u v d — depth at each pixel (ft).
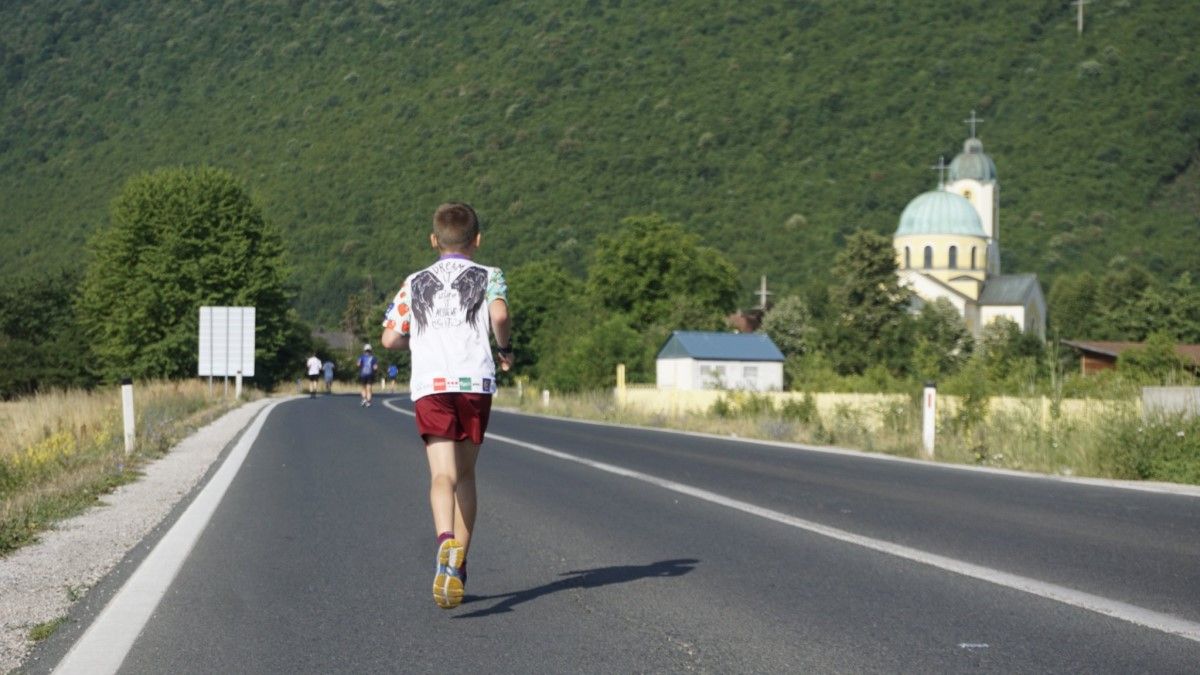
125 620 19.95
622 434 81.10
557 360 179.93
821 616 20.21
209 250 213.87
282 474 46.83
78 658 17.42
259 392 197.47
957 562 25.68
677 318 269.64
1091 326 311.27
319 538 29.48
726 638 18.62
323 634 19.04
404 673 16.65
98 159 622.54
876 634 18.84
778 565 25.38
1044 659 17.22
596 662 17.19
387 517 33.53
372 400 174.70
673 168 581.53
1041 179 531.91
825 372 125.29
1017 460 53.42
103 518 33.32
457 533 20.94
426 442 20.29
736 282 323.37
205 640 18.65
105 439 58.08
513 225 545.85
